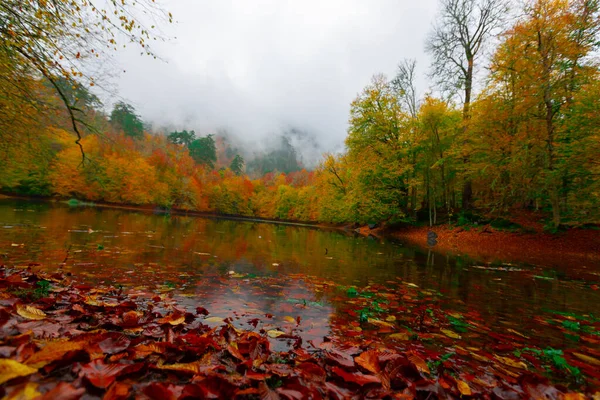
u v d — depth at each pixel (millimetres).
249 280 4473
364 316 2959
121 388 1206
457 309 3561
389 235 19062
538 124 11695
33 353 1385
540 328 2996
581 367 2086
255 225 30031
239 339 2076
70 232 8367
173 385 1372
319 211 37000
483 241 12586
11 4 3600
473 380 1774
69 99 4941
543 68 11164
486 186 17000
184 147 84500
